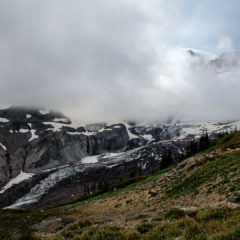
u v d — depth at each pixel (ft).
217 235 28.96
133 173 445.37
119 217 83.87
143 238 36.60
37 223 90.94
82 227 62.28
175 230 36.60
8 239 54.90
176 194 101.86
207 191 85.81
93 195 279.28
